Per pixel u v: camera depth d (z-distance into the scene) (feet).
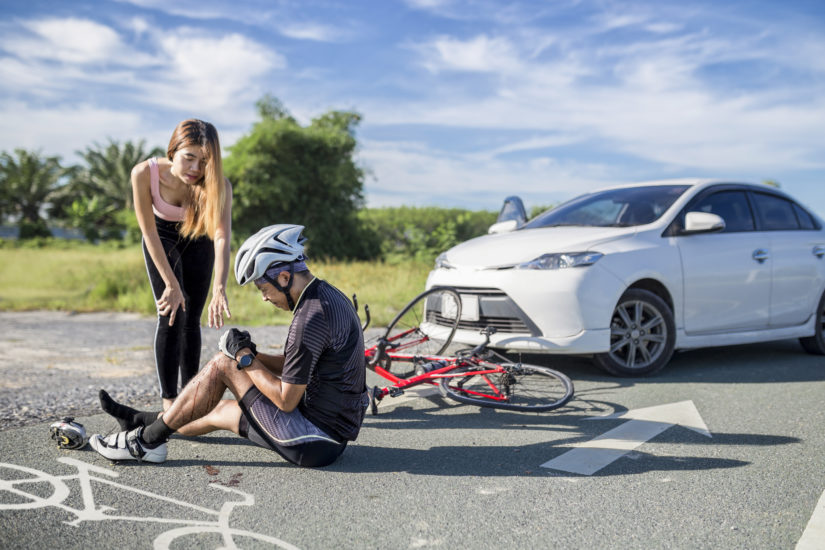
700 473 9.04
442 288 15.28
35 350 21.12
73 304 38.29
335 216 90.22
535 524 7.36
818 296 18.58
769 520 7.47
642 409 12.50
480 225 72.49
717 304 16.61
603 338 14.53
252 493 8.27
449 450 10.12
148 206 10.55
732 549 6.75
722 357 18.43
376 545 6.82
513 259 15.12
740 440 10.56
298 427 8.63
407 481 8.73
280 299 8.46
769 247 17.69
